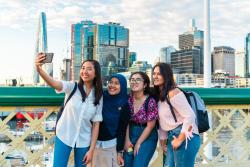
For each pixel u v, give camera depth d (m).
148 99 3.81
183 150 3.62
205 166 4.51
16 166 3.76
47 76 3.38
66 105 3.55
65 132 3.52
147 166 3.88
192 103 3.75
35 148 3.82
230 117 4.53
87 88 3.62
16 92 3.66
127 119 3.79
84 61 3.62
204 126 3.75
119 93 3.76
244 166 4.68
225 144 4.56
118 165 3.86
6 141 3.73
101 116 3.66
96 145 3.77
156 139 3.92
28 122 3.78
